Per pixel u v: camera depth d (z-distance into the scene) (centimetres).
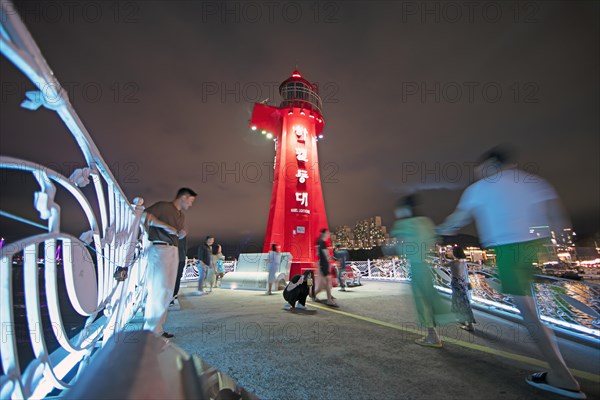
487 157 300
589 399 214
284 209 1614
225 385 92
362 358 288
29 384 131
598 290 399
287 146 1722
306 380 237
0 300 120
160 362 73
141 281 529
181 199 380
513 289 257
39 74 129
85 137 202
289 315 519
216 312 552
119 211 310
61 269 191
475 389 224
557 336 407
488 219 282
